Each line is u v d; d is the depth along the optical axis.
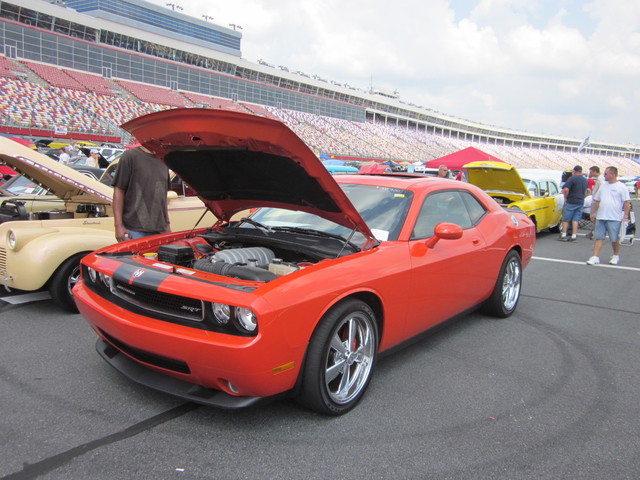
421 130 81.75
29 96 32.34
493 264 4.30
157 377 2.71
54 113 32.19
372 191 3.77
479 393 3.12
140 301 2.70
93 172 8.80
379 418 2.76
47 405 2.76
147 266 2.88
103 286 2.97
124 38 42.38
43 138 29.88
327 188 2.86
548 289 6.15
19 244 4.23
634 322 4.79
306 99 60.66
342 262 2.82
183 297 2.47
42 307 4.62
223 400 2.47
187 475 2.19
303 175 2.89
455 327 4.47
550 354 3.86
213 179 3.55
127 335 2.60
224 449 2.39
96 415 2.67
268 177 3.18
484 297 4.38
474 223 4.21
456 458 2.39
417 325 3.41
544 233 12.39
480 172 10.01
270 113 54.09
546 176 11.66
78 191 5.28
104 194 5.06
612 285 6.44
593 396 3.14
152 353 2.53
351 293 2.73
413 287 3.22
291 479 2.18
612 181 7.71
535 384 3.29
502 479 2.24
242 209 3.97
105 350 3.09
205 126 2.68
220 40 75.00
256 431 2.56
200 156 3.22
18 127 28.80
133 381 2.79
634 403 3.06
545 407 2.96
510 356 3.79
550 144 109.38
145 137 3.09
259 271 2.73
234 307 2.32
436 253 3.45
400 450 2.44
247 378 2.32
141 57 43.34
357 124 67.81
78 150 21.41
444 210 3.88
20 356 3.45
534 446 2.53
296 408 2.84
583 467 2.36
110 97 37.91
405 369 3.47
